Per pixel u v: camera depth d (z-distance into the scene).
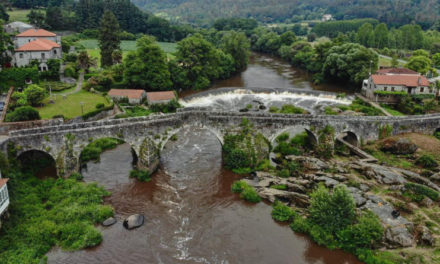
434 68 119.12
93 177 55.44
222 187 53.88
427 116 71.56
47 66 96.56
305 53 151.62
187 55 112.31
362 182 51.78
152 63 100.56
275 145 68.19
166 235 42.69
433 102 86.38
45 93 83.12
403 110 87.44
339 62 115.12
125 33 186.38
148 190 52.53
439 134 71.25
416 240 40.62
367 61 111.44
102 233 42.41
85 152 62.31
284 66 157.00
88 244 39.94
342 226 41.91
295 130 75.06
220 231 43.59
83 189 49.41
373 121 66.38
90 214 44.88
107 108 79.94
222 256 39.31
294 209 47.62
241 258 39.03
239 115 60.03
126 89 93.25
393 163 60.53
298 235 42.94
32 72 88.62
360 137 66.38
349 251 40.06
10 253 36.72
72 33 174.38
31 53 96.31
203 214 47.12
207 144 70.38
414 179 53.53
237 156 58.88
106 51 117.69
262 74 138.12
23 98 74.56
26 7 191.38
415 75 98.06
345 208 42.28
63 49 127.06
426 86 91.44
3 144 49.06
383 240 40.31
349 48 120.06
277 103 95.69
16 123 60.16
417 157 62.09
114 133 54.44
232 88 107.94
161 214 46.84
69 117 71.00
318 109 89.88
